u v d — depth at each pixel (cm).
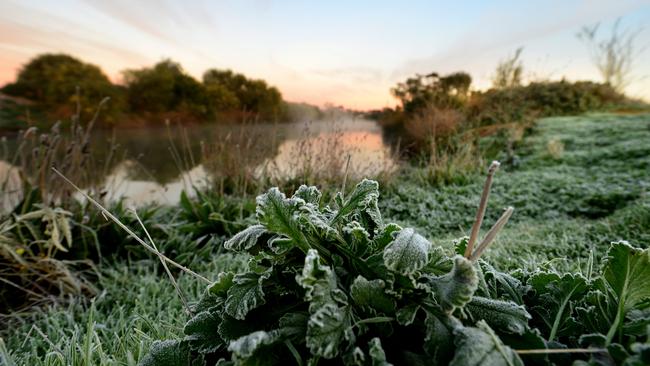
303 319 70
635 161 498
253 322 77
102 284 221
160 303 187
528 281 98
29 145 270
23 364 135
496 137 789
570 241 258
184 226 304
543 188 444
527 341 68
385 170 486
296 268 81
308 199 98
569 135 739
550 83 1242
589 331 79
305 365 68
